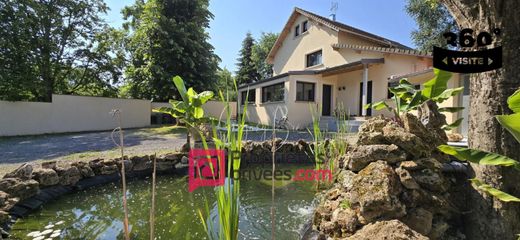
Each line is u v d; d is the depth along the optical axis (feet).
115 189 14.38
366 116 34.47
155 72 48.98
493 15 6.71
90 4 47.50
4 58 37.24
